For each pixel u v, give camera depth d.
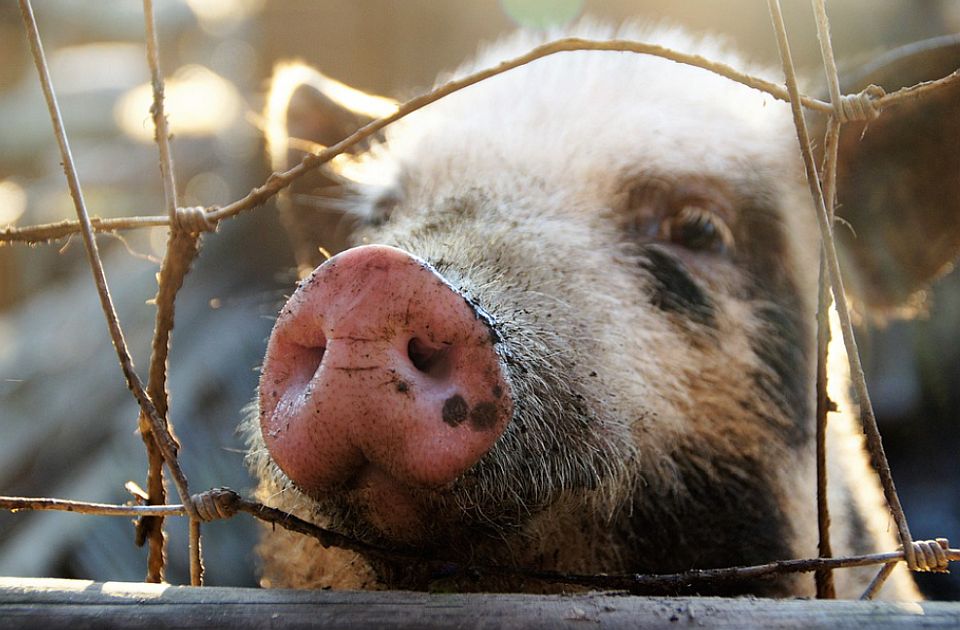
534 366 0.55
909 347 1.39
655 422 0.60
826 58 0.51
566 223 0.62
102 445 1.16
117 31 2.39
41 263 1.66
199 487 1.17
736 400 0.63
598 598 0.46
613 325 0.60
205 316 1.41
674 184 0.65
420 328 0.51
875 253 0.72
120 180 1.91
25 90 2.15
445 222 0.62
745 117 0.70
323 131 0.77
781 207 0.68
